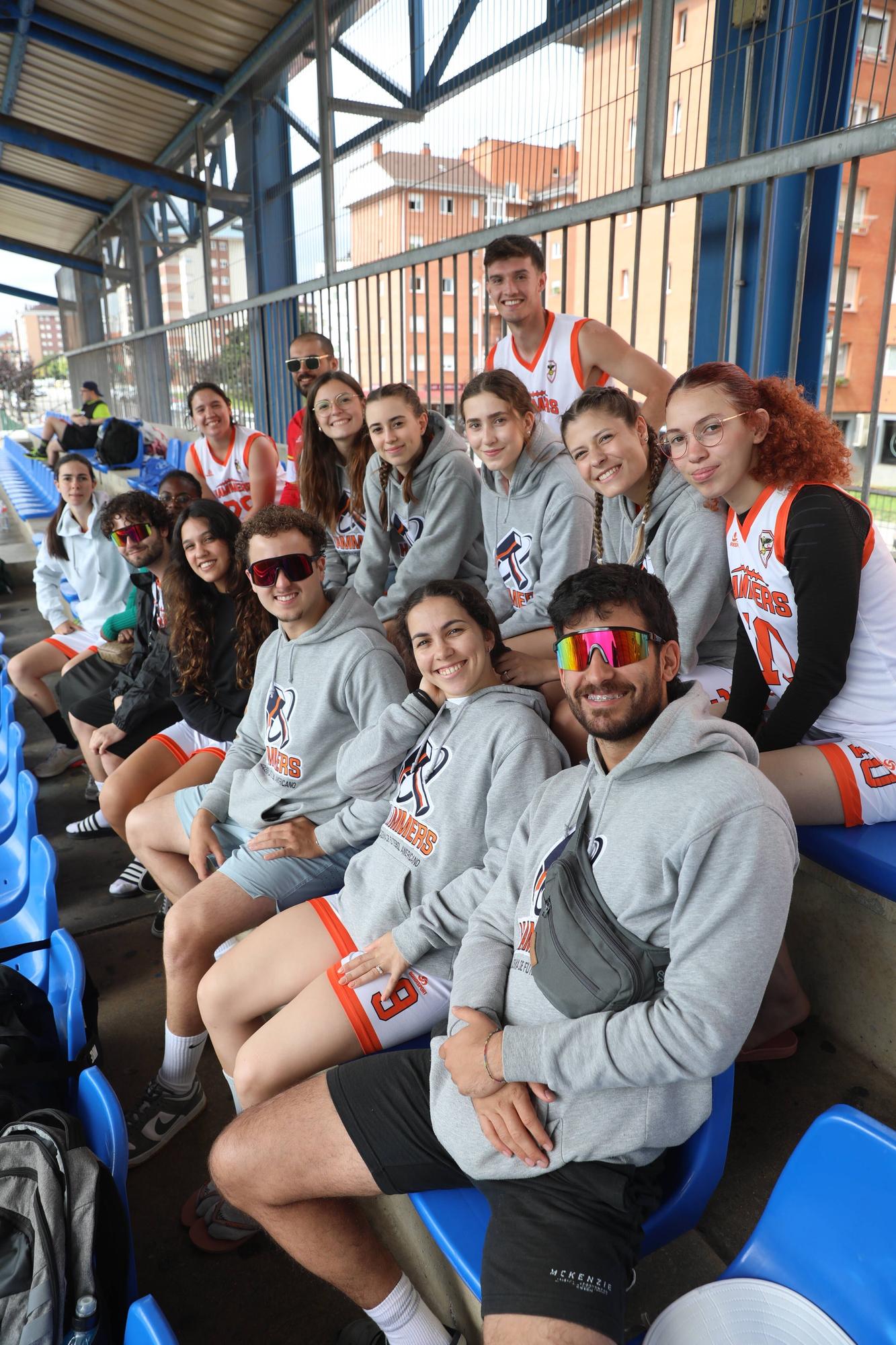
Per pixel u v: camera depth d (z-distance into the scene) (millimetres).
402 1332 1562
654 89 3375
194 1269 1963
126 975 2990
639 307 4336
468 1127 1375
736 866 1234
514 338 3312
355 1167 1468
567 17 3863
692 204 3926
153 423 14883
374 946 1787
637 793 1358
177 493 4398
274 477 4863
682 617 2148
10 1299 1394
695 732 1310
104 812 3064
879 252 3373
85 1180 1496
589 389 2152
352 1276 1545
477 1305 1570
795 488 1771
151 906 3398
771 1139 1790
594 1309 1155
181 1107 2297
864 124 2580
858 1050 1985
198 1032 2262
